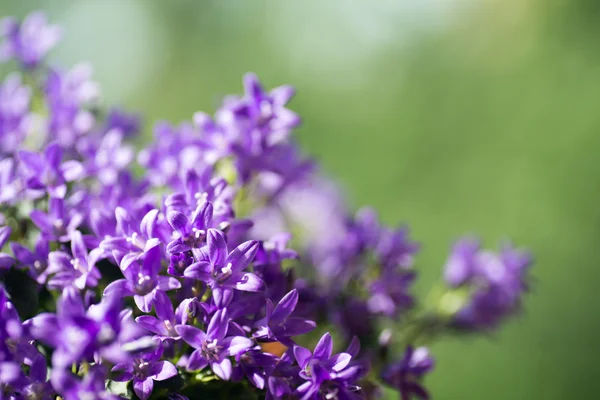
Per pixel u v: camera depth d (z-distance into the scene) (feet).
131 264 1.57
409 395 1.79
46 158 1.70
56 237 1.67
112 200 1.72
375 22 10.50
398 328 2.10
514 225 8.51
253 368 1.58
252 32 10.75
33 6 9.65
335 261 2.00
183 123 1.94
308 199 2.51
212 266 1.56
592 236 8.19
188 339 1.54
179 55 11.13
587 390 7.56
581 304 7.95
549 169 8.55
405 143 9.52
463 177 9.09
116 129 1.95
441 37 10.16
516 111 9.09
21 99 1.97
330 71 10.23
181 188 1.80
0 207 1.74
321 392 1.57
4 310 1.51
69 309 1.46
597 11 8.93
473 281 2.21
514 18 9.62
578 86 8.75
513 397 7.18
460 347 7.03
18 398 1.50
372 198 9.32
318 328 1.91
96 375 1.45
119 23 10.63
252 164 1.84
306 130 9.86
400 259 1.98
